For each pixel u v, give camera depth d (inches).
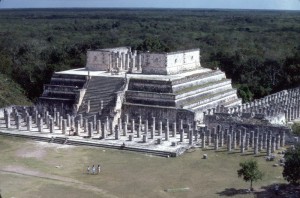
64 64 4640.8
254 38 7475.4
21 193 1916.8
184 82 3233.3
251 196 1855.3
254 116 2815.0
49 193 1925.4
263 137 2568.9
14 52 5570.9
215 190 1941.4
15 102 4050.2
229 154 2474.2
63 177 2142.0
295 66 4576.8
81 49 5339.6
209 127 2810.0
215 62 4884.4
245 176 1895.9
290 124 3009.4
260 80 4719.5
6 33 7244.1
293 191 1899.6
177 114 2992.1
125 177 2135.8
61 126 2999.5
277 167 2224.4
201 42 7022.6
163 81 3129.9
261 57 5017.2
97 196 1897.1
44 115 3218.5
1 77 4357.8
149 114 3100.4
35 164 2340.1
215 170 2210.9
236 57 4958.2
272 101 3558.1
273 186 1963.6
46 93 3553.2
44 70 4480.8
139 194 1918.1
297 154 1872.5
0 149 2620.6
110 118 3090.6
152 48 5044.3
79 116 3080.7
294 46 6156.5
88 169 2224.4
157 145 2628.0
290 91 4079.7
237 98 3826.3
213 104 3390.7
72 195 1905.8
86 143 2711.6
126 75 3395.7
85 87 3390.7
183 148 2532.0
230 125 2770.7
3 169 2247.8
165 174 2166.6
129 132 2957.7
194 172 2187.5
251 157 2411.4
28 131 2982.3
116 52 3683.6
